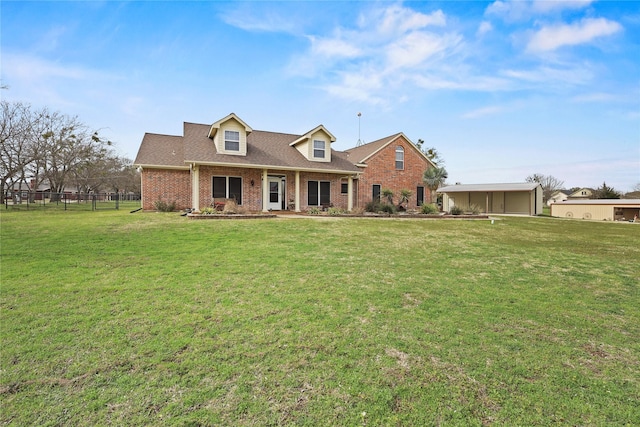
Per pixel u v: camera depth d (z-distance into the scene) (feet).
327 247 26.61
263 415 7.48
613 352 10.75
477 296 15.83
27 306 13.30
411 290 16.42
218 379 8.76
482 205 115.14
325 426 7.19
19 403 7.70
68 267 19.16
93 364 9.30
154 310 13.19
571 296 16.22
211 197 55.11
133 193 179.32
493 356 10.28
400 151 77.97
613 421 7.50
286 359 9.80
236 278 17.65
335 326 12.09
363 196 73.36
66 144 99.91
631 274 20.84
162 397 8.00
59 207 85.61
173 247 25.09
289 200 61.67
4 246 24.44
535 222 62.69
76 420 7.19
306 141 62.75
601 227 56.65
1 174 82.69
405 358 10.03
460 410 7.77
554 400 8.22
